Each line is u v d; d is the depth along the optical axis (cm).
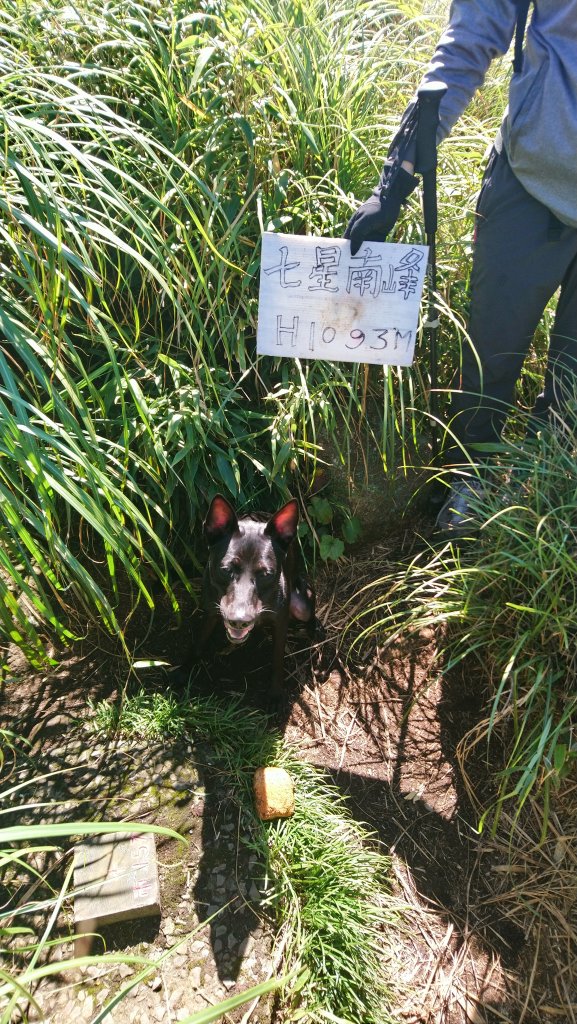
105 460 134
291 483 158
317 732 140
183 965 104
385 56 171
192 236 142
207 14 138
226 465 143
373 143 159
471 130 179
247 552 126
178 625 144
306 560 159
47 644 141
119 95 150
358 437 157
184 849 115
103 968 102
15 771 122
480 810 130
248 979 104
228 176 144
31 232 121
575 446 134
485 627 133
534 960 115
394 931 115
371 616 156
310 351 138
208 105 138
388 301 133
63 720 131
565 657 124
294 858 116
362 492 159
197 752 129
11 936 103
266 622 140
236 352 147
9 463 123
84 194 125
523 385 176
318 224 152
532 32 118
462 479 161
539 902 120
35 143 117
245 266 146
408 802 131
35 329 122
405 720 142
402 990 109
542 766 123
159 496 148
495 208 132
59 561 120
